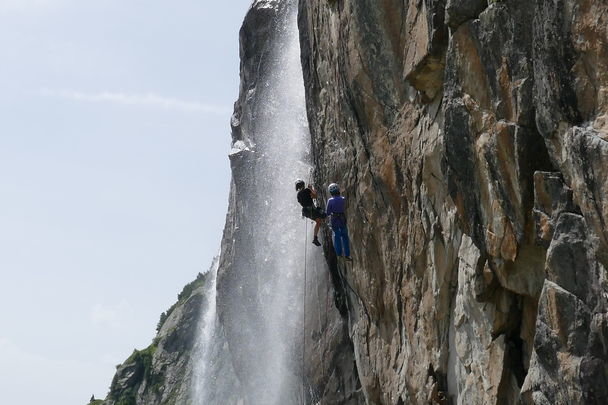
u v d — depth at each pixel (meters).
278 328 30.00
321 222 21.62
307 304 28.17
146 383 58.38
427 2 15.88
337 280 23.95
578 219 12.18
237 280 32.72
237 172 32.94
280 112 31.58
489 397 15.23
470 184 14.86
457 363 16.55
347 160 20.62
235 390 39.72
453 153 15.00
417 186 17.50
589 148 11.45
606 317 11.70
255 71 33.47
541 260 14.01
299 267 29.39
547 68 12.29
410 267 18.12
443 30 15.57
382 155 18.64
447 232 16.48
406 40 17.08
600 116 11.58
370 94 18.67
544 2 12.23
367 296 20.25
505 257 14.27
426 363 17.58
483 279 15.13
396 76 17.81
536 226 13.09
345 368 25.17
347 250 20.75
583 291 12.07
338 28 19.77
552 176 12.64
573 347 12.21
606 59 11.45
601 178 11.37
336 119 21.12
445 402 17.02
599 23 11.50
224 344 41.44
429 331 17.45
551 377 12.72
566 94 12.00
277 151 31.33
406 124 17.77
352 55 18.95
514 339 15.05
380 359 20.06
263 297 30.98
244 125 33.91
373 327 20.50
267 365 30.73
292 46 31.64
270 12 33.00
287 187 30.52
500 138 13.80
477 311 15.52
